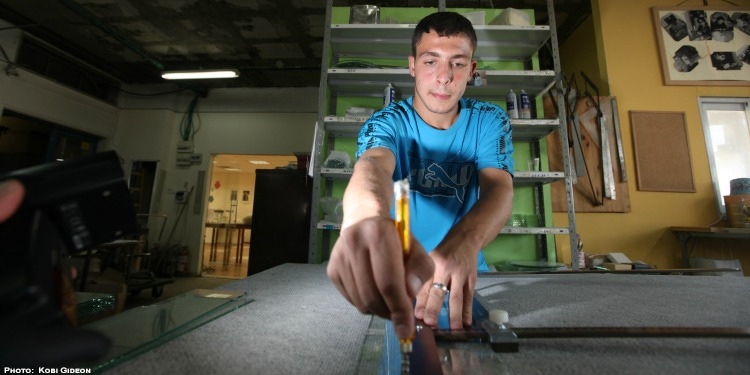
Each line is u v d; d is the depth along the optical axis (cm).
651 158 218
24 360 17
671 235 210
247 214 772
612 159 218
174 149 478
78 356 19
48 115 384
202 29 362
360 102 184
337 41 175
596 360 29
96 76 452
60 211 22
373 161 62
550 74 162
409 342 27
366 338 36
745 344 32
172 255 433
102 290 212
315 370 28
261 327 39
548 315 44
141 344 31
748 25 233
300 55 413
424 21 87
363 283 30
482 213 61
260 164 649
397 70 160
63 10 333
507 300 54
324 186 172
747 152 222
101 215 24
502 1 284
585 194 214
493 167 87
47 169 23
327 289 61
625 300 54
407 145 98
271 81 484
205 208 458
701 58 230
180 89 484
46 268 20
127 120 476
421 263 30
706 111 228
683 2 242
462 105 99
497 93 185
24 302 18
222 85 495
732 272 88
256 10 329
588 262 190
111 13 336
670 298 55
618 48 239
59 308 20
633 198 215
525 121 159
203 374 26
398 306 28
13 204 20
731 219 193
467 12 189
